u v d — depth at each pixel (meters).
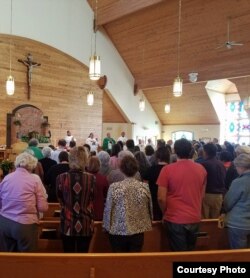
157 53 12.08
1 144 10.08
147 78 13.41
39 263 1.78
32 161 2.71
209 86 13.23
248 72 10.20
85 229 2.54
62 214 2.56
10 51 10.26
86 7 11.90
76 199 2.54
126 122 14.32
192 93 13.62
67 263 1.78
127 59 13.23
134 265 1.80
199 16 9.96
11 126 10.23
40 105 11.02
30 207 2.60
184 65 11.78
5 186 2.60
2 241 2.65
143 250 2.89
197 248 2.99
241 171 2.68
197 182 2.61
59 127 11.55
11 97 10.33
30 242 2.60
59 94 11.52
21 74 10.54
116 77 13.17
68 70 11.73
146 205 2.45
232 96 14.19
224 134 14.64
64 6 11.25
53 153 5.40
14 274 1.78
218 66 10.88
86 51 11.98
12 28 10.02
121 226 2.36
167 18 10.65
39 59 10.93
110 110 13.97
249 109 12.09
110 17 11.52
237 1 8.96
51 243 2.91
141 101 12.96
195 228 2.59
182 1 9.85
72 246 2.59
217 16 9.63
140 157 3.85
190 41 10.85
